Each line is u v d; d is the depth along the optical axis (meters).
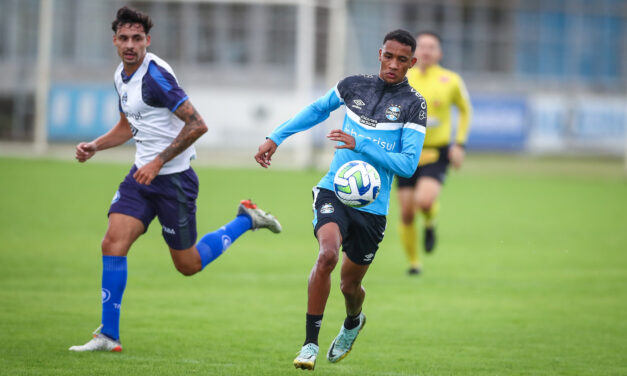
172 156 19.38
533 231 49.28
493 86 123.50
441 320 25.34
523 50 124.94
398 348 21.77
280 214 53.59
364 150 18.20
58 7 111.31
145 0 112.06
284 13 113.38
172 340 21.67
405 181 33.47
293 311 26.02
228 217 49.41
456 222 53.44
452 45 123.69
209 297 28.00
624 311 27.09
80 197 58.53
